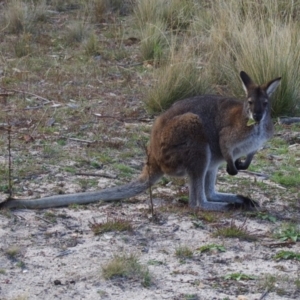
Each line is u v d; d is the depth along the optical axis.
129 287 6.39
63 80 13.31
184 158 8.10
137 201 8.38
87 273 6.62
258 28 13.55
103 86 13.08
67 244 7.20
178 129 8.08
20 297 6.12
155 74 12.97
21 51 14.78
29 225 7.59
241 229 7.49
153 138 8.33
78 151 9.95
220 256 7.02
